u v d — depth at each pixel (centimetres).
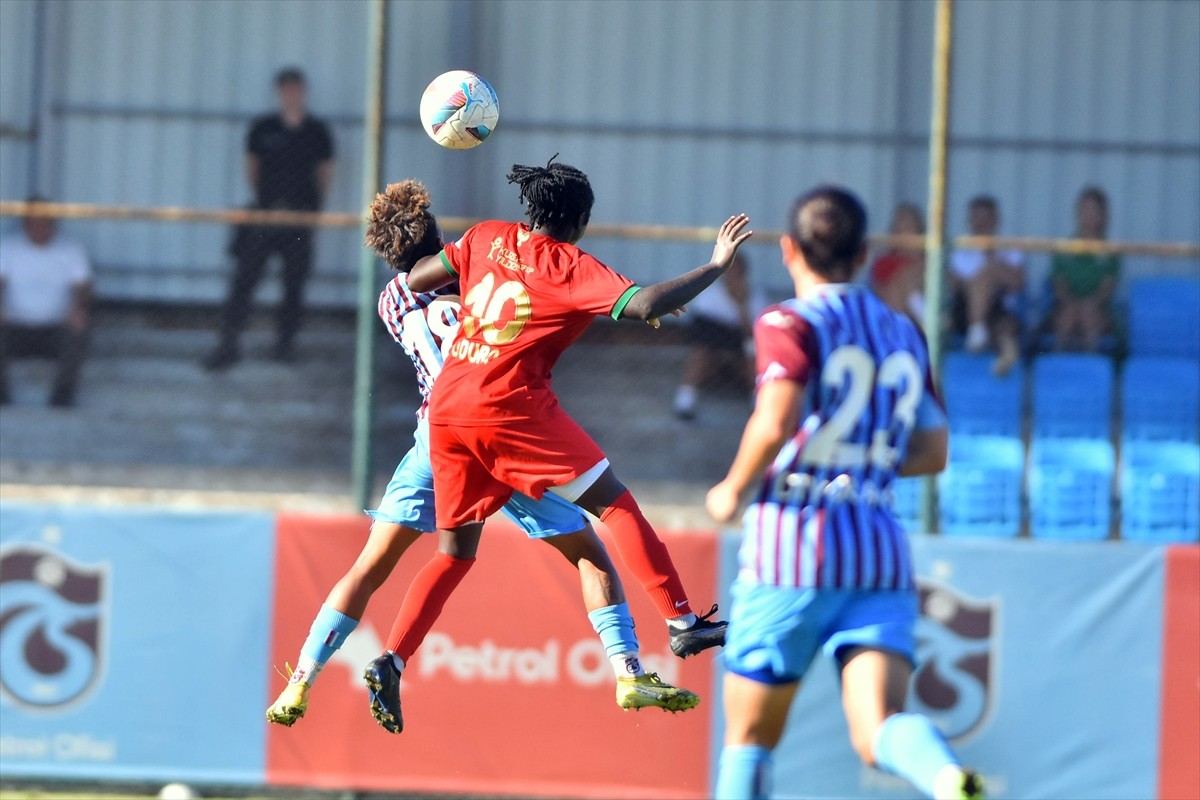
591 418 4006
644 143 4959
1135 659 2444
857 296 1535
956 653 2459
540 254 1745
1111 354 3847
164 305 4812
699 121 4950
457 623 2483
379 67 2744
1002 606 2458
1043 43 4878
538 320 1723
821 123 4941
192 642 2494
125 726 2488
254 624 2495
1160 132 4884
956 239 2742
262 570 2498
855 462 1519
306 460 3994
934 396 1591
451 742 2473
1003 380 3828
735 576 2467
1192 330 3844
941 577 2467
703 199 4962
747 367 3956
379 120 2752
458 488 1791
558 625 2478
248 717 2484
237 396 4197
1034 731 2445
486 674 2478
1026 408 3828
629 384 4072
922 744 1426
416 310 1927
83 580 2495
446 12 4941
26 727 2484
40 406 4025
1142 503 3594
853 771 2455
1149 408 3797
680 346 4081
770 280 4862
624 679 1805
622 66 4950
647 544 1764
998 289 3844
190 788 2530
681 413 3969
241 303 4238
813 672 2461
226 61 4981
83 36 4953
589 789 2464
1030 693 2450
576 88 4953
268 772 2481
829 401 1503
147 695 2489
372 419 2719
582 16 4941
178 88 4975
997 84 4888
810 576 1508
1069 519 3575
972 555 2462
